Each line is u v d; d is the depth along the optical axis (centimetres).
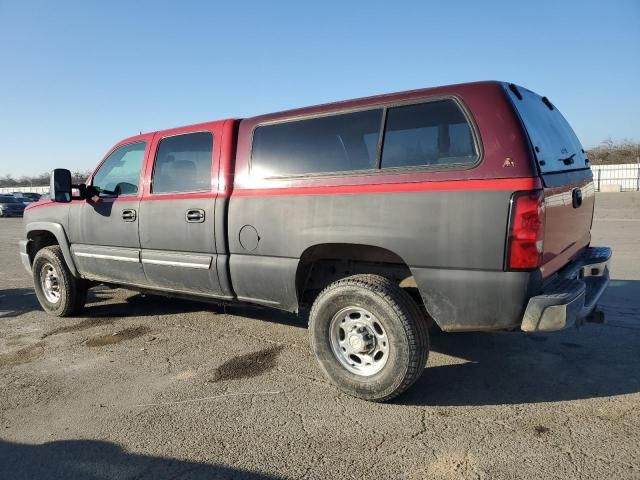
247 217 410
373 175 348
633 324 508
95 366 442
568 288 316
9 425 339
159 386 395
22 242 647
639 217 1584
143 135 513
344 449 296
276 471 277
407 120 341
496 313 311
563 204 343
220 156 434
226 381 401
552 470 267
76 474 281
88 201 549
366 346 354
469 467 273
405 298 342
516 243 298
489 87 318
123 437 319
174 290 488
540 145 329
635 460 274
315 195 371
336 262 412
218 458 292
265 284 407
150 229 484
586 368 402
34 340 521
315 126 383
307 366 427
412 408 345
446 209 317
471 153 315
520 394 360
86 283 605
